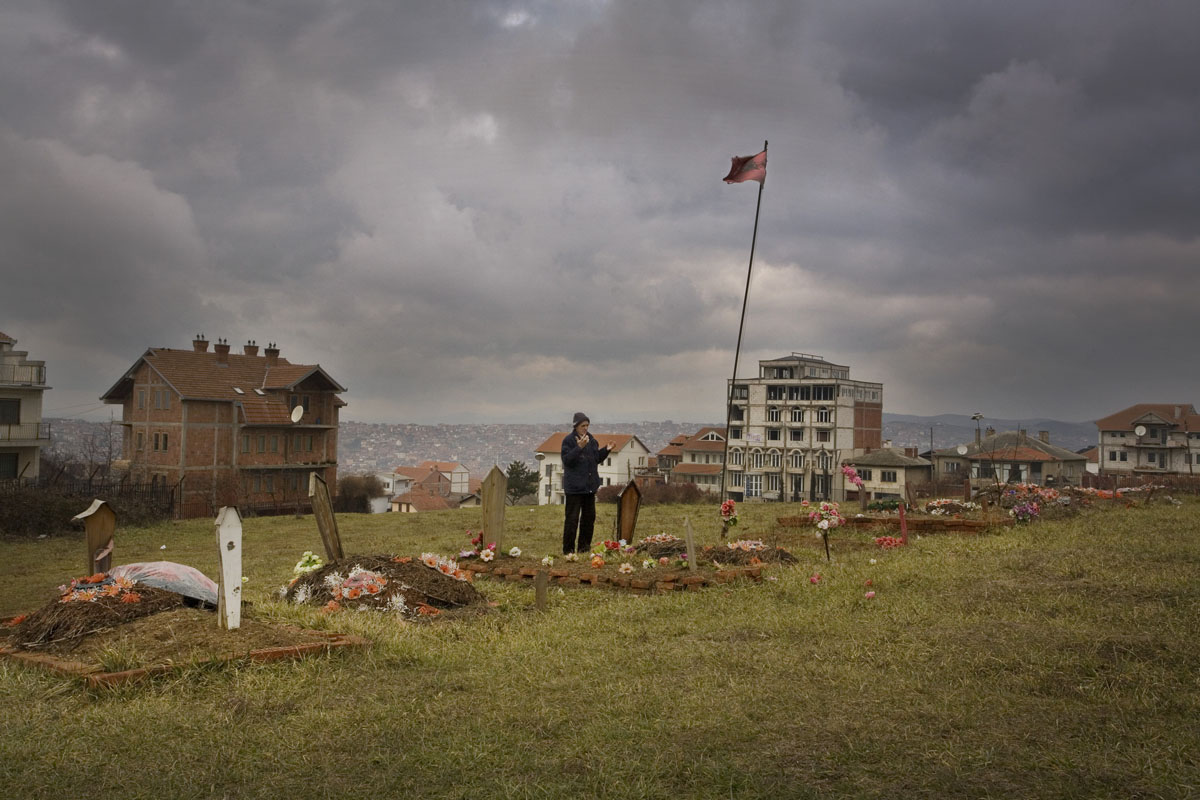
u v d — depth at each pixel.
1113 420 91.12
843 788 4.18
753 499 92.94
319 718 5.32
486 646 7.46
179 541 19.28
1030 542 12.96
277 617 8.01
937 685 5.85
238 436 52.09
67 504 21.55
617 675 6.29
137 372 53.50
